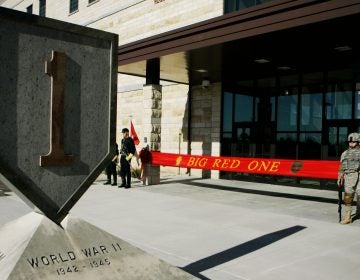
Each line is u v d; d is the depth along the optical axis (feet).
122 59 47.16
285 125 48.96
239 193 39.78
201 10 53.67
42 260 8.71
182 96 60.03
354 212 29.99
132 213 28.48
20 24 8.29
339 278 15.74
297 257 18.40
